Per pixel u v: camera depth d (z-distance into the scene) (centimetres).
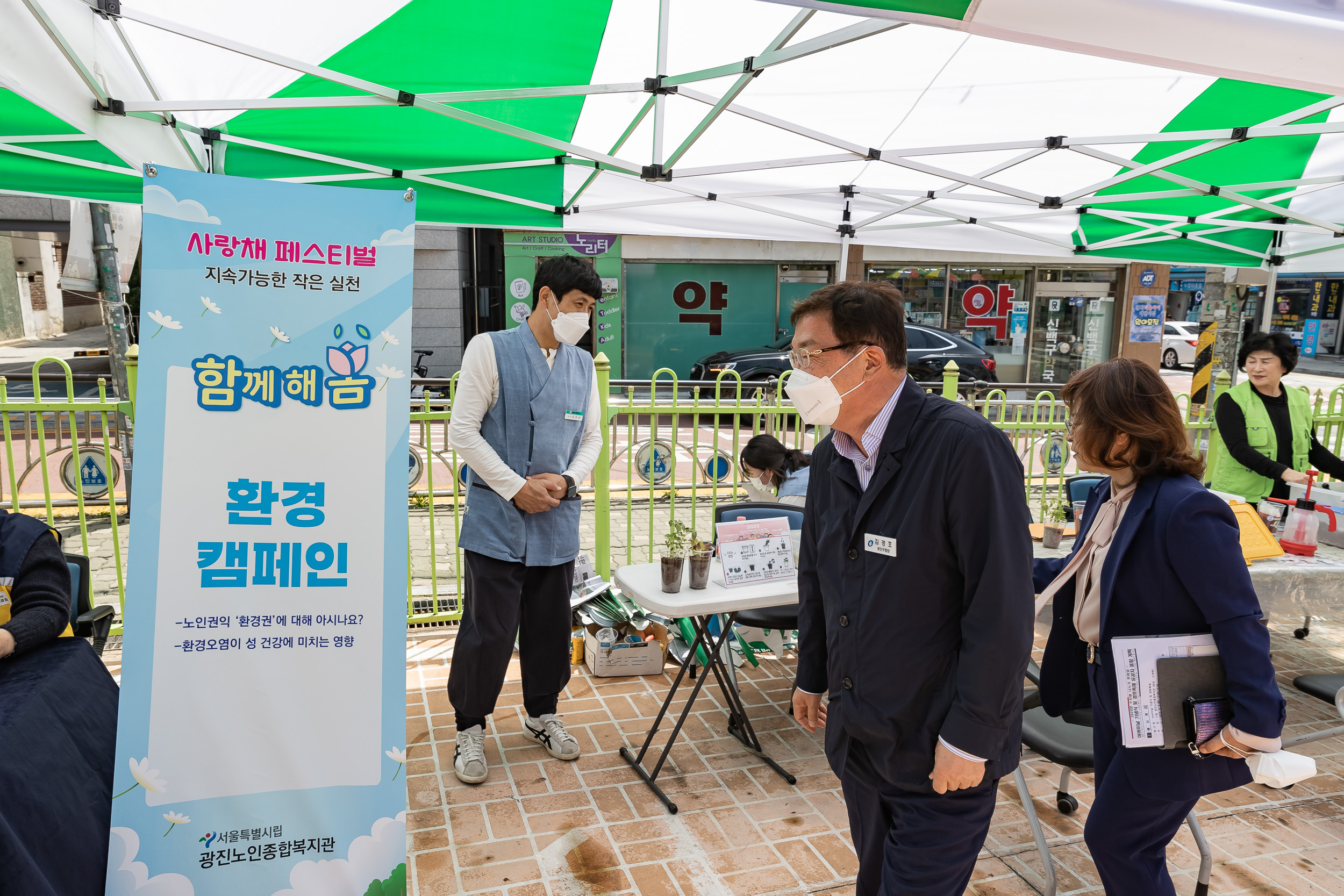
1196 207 550
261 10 306
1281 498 423
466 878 255
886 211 545
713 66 370
